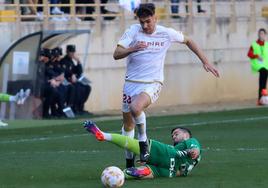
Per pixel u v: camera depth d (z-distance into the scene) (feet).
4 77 207.41
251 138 156.35
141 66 104.68
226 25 265.13
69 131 175.01
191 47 107.04
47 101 207.62
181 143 103.76
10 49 206.08
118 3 249.75
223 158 125.70
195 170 111.24
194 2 277.03
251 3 272.72
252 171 110.93
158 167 103.50
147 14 103.24
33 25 228.84
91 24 236.02
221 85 263.29
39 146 147.84
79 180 104.78
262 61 243.81
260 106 241.35
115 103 239.30
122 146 101.50
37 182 103.55
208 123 188.03
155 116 210.79
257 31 273.13
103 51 236.84
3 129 180.75
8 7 237.66
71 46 213.87
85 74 232.94
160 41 104.68
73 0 234.58
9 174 110.73
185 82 254.27
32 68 205.16
